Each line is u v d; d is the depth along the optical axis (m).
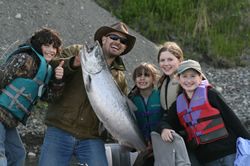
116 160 6.07
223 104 5.29
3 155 5.30
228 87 14.41
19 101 5.33
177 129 5.58
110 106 5.39
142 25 17.52
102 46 5.73
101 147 5.62
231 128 5.28
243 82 14.91
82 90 5.55
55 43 5.46
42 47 5.42
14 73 5.29
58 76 5.31
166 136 5.26
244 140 5.18
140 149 5.70
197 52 17.39
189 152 5.46
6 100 5.32
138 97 5.81
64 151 5.52
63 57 5.66
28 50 5.41
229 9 19.16
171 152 5.27
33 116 10.29
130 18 17.52
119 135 5.54
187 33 17.86
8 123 5.36
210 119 5.25
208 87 5.36
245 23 18.94
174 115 5.48
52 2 14.94
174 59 5.69
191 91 5.34
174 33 17.75
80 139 5.54
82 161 5.58
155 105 5.73
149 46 15.20
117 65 5.81
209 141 5.25
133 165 5.82
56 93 5.41
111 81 5.40
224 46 17.72
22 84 5.30
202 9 18.42
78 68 5.49
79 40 13.98
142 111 5.77
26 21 13.86
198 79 5.33
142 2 17.97
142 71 5.73
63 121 5.52
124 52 5.83
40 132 9.78
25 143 9.44
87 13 15.33
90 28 14.66
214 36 17.98
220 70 16.53
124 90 5.88
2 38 12.92
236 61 17.31
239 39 18.31
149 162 5.74
